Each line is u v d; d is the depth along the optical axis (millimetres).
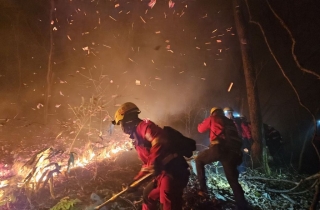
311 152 11609
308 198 6242
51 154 4238
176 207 3424
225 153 4832
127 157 6398
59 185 4469
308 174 8742
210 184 5816
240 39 8320
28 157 5848
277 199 6031
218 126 5000
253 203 5562
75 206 3656
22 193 4039
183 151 3502
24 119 9367
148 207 3746
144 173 3436
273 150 9156
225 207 4930
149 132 3443
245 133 7668
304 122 13445
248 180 6781
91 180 4758
